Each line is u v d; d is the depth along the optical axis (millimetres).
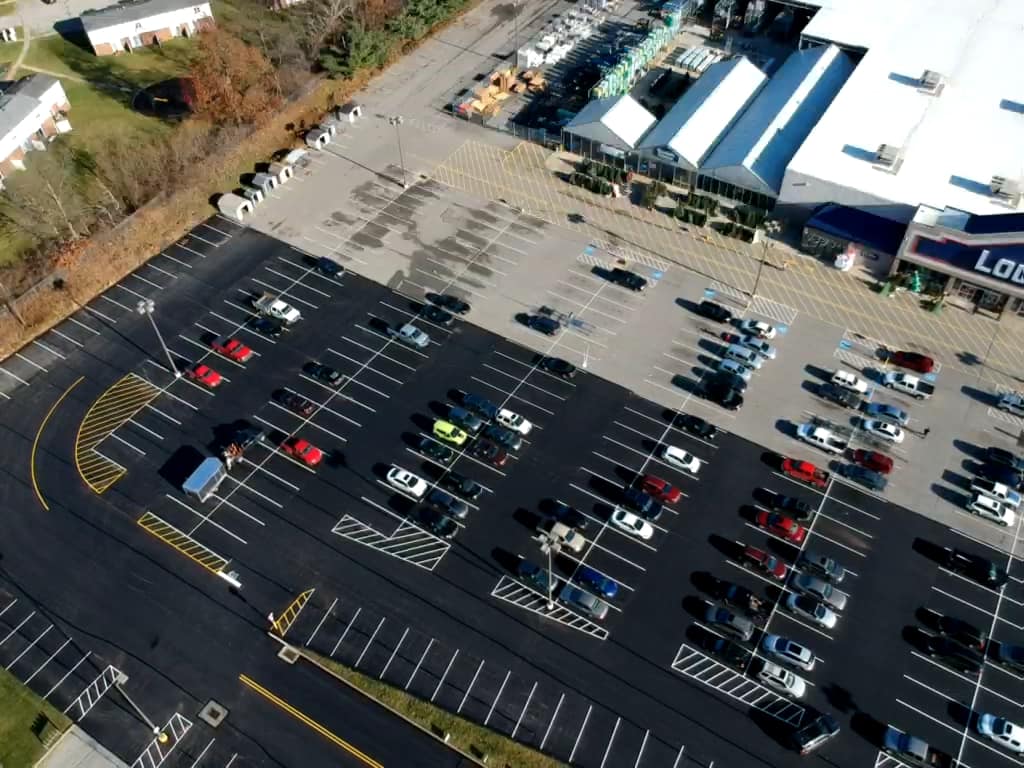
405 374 92562
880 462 82375
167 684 69750
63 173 112938
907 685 68625
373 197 113188
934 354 92375
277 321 97625
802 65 121312
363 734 66812
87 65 134000
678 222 108375
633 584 75125
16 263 102250
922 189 98250
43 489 82688
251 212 111625
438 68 135250
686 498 81062
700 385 90312
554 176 115500
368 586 75438
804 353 93125
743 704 67875
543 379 91625
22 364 93875
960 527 78312
